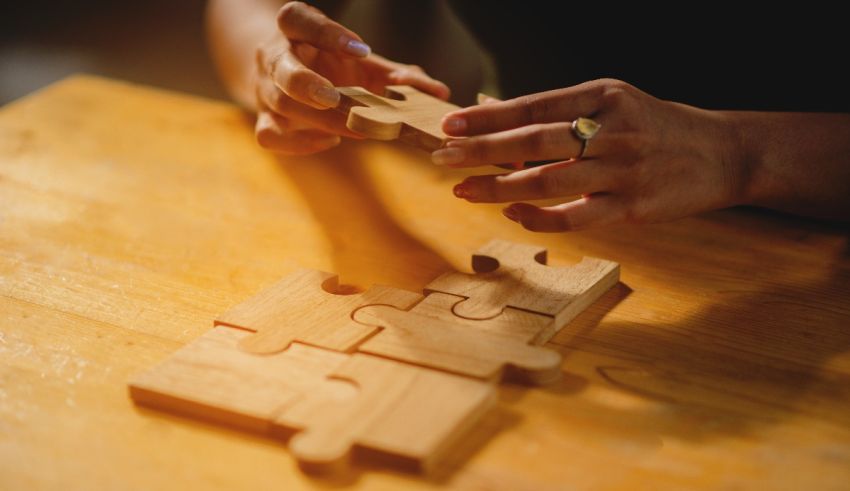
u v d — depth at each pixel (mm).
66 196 1081
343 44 1016
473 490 799
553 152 909
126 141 1176
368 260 1002
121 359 890
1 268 981
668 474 810
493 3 1245
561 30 1232
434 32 1341
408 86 1025
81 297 951
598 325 927
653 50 1210
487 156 905
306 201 1083
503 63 1259
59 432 832
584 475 809
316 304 916
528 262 971
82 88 1279
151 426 836
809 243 1031
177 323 926
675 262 1006
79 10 2469
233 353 871
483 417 843
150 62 2156
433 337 885
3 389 862
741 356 900
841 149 984
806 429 841
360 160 1151
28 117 1217
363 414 827
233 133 1196
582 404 856
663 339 915
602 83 931
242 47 1196
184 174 1121
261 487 799
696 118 958
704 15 1188
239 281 974
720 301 958
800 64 1174
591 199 938
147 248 1012
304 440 810
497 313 912
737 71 1191
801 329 928
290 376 854
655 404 857
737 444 830
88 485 798
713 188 959
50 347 899
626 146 920
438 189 1106
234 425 834
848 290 972
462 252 1018
